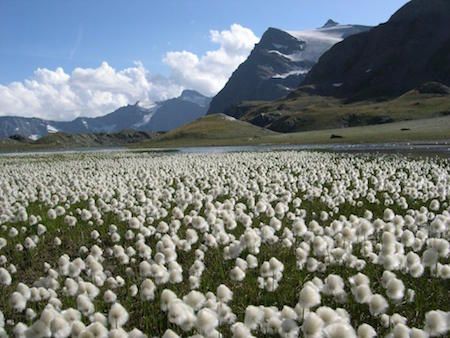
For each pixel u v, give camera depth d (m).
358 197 16.11
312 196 15.72
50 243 11.73
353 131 124.75
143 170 27.00
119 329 4.84
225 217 10.25
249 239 8.20
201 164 32.75
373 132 107.81
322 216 12.19
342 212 14.03
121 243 11.20
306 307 5.50
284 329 5.10
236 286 7.68
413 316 6.46
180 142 153.38
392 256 7.15
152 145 141.88
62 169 33.12
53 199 16.53
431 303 6.76
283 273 8.20
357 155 41.41
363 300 5.80
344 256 7.89
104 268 9.20
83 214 12.63
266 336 5.59
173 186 22.45
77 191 18.88
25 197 17.88
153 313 6.68
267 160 35.78
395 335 4.91
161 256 7.86
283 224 12.08
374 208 14.52
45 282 7.70
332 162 33.06
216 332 5.19
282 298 7.12
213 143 124.81
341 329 4.52
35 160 53.38
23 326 5.46
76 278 8.21
